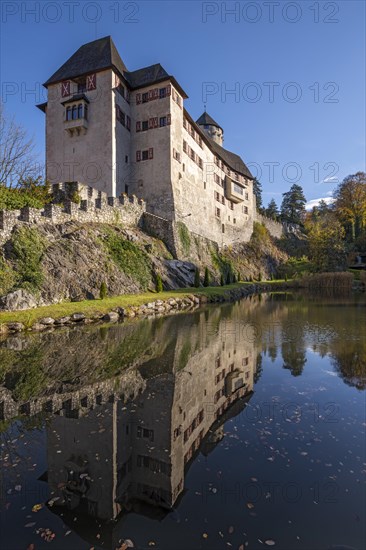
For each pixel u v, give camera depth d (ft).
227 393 23.20
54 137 123.24
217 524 11.05
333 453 15.42
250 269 184.34
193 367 29.48
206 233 157.58
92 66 120.88
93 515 11.51
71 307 58.54
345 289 151.74
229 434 17.22
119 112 121.70
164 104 124.98
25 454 15.51
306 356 33.45
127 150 126.62
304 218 311.47
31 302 57.21
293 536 10.50
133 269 85.46
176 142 127.54
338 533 10.61
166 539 10.43
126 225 105.19
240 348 36.88
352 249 219.20
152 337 42.60
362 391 23.66
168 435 17.20
